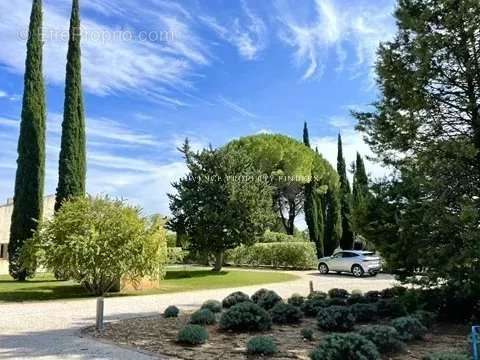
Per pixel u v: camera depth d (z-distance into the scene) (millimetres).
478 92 10453
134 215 18438
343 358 6832
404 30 10898
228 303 13555
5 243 35781
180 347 8367
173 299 16578
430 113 10773
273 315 10812
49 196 35906
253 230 27469
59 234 17750
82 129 26609
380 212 11188
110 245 17516
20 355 7844
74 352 8031
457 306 10695
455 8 10078
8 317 12297
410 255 10773
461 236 9555
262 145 42719
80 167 26188
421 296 10883
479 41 10164
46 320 11758
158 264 18500
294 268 35156
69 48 26906
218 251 27953
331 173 46375
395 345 7730
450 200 10180
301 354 7836
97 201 18250
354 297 13273
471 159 10289
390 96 11023
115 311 13500
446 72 10539
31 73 25422
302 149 44625
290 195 47250
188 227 27656
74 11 27531
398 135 10906
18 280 24344
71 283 22734
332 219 44250
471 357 6453
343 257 28656
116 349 8242
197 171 27688
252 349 7816
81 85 26969
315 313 11797
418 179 10172
